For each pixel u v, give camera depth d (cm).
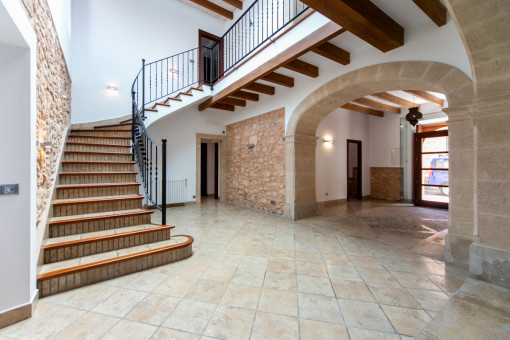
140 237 250
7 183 145
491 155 201
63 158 333
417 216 489
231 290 194
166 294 186
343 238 339
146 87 576
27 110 151
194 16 657
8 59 146
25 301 152
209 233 361
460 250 244
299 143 457
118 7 545
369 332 145
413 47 273
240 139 623
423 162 630
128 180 338
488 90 199
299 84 430
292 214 449
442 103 550
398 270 235
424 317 160
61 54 336
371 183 761
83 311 161
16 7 130
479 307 167
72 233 232
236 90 448
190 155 628
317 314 163
